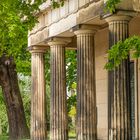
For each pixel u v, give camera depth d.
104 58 45.97
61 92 42.41
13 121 56.69
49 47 47.31
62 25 40.00
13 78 56.88
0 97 80.25
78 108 36.19
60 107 42.25
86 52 36.06
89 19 34.53
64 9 39.75
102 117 46.53
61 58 42.44
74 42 47.91
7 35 35.25
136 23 40.00
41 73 47.44
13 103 56.69
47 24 43.66
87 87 35.94
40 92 47.31
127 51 18.41
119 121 29.88
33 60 47.69
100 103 47.03
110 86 30.50
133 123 41.75
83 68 36.03
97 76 47.75
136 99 40.88
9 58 56.00
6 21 33.34
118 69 29.88
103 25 40.56
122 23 30.16
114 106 30.03
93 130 35.84
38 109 47.22
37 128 47.03
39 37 45.56
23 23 30.23
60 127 42.03
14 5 28.89
